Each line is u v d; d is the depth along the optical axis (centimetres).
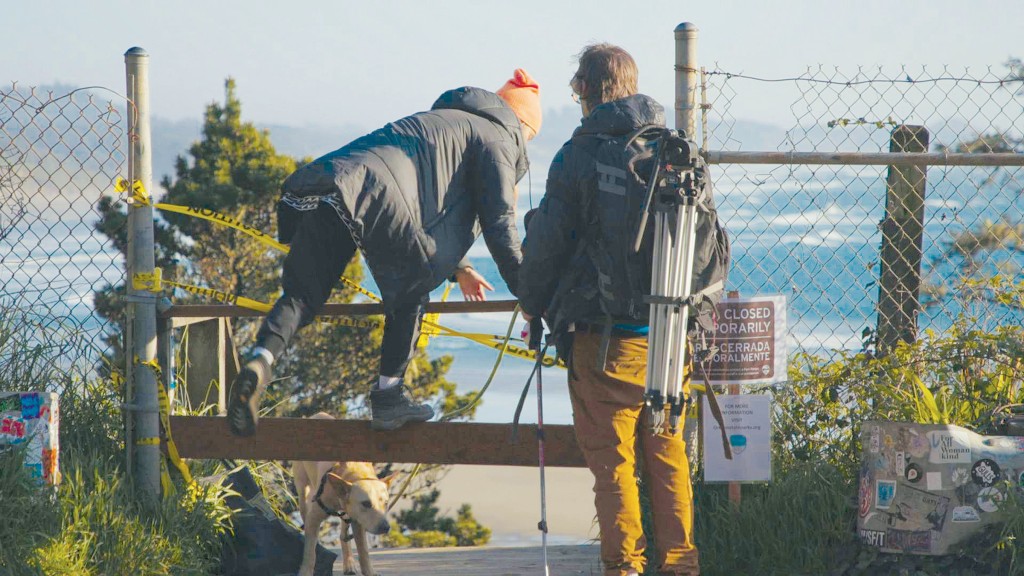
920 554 1362
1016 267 1697
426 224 1413
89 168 1877
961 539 1350
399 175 1373
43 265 1720
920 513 1362
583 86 1341
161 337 1617
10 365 1641
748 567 1463
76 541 1381
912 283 1705
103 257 6125
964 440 1358
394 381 1510
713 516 1515
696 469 1573
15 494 1370
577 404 1286
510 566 1691
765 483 1540
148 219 1582
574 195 1230
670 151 1193
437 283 1433
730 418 1520
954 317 1645
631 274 1209
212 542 1561
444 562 1750
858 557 1418
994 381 1568
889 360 1580
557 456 1527
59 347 1684
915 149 1675
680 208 1177
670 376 1202
